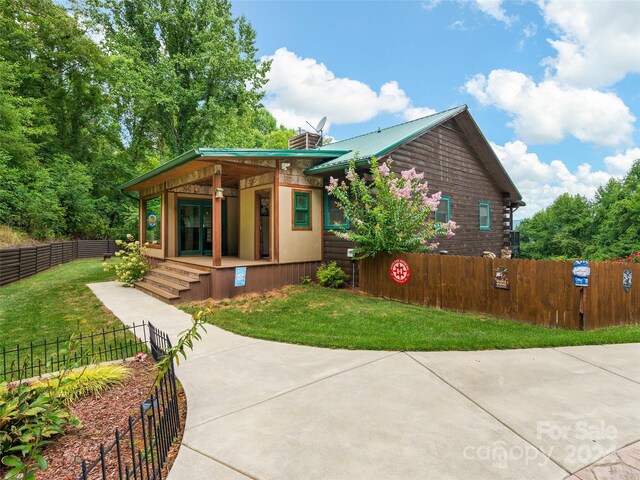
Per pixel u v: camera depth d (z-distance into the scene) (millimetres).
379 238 7543
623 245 21844
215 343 4824
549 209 35219
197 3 20875
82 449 2402
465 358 4035
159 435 2281
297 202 9430
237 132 25375
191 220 11930
